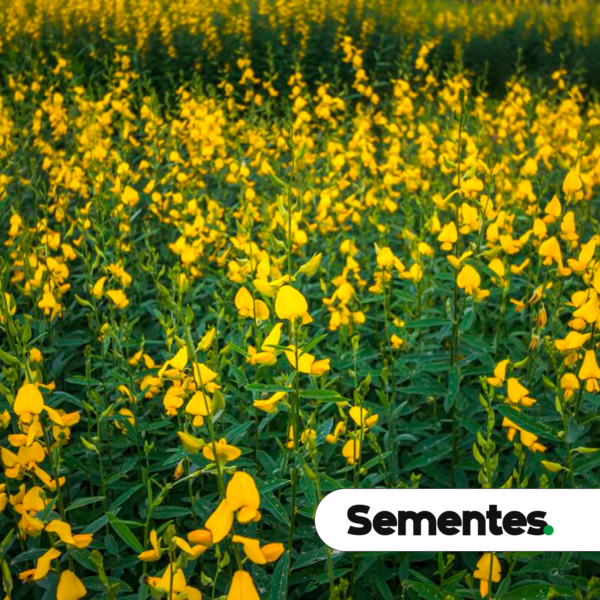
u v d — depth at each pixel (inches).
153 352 165.3
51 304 132.3
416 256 140.1
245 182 206.4
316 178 209.5
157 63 484.1
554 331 129.9
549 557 96.7
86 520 111.0
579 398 104.7
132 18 530.9
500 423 124.2
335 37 502.0
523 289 174.4
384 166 223.5
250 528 102.2
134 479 124.1
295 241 140.3
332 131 295.1
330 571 74.3
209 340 81.6
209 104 280.2
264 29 506.9
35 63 335.0
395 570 101.9
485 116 280.7
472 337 118.8
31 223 217.0
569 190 124.1
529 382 123.4
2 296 91.9
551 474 109.4
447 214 201.3
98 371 154.2
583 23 621.6
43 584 86.1
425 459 114.3
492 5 765.3
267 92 474.6
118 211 177.6
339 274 178.1
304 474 85.2
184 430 94.9
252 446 119.6
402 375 127.6
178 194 192.4
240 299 104.9
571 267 104.7
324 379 95.3
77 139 237.5
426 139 234.1
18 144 240.7
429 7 737.0
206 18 538.3
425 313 144.2
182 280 115.3
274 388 82.8
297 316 77.1
